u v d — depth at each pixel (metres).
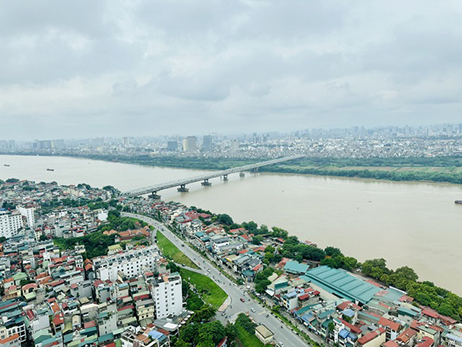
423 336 133.25
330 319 145.12
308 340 140.38
